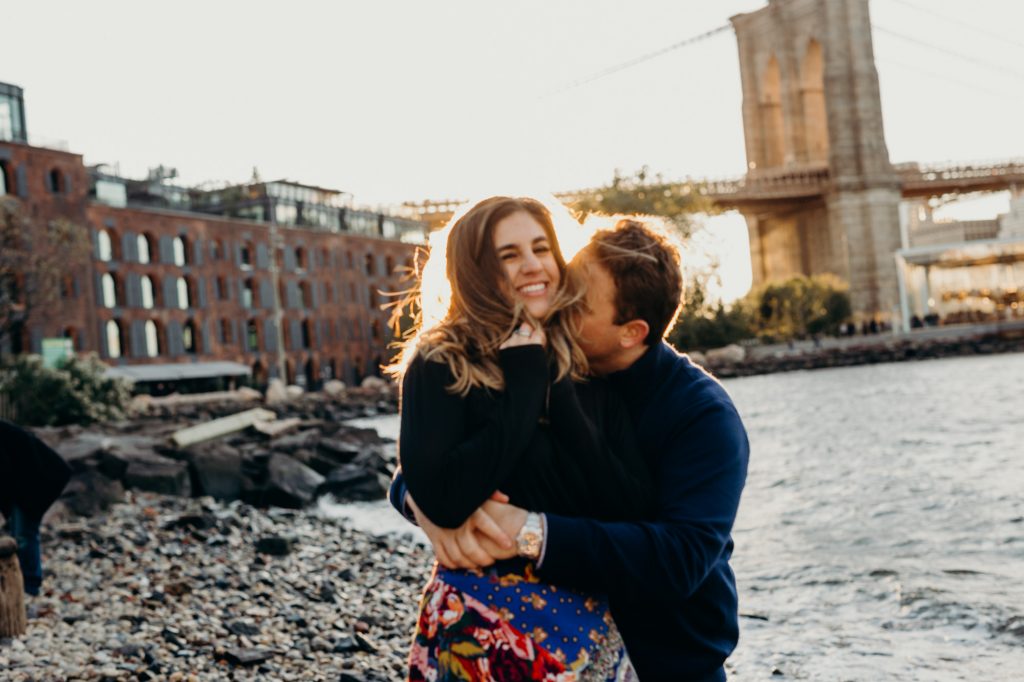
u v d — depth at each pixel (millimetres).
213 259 66438
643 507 2188
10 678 5551
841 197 103250
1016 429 18703
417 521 2307
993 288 86688
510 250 2146
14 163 52750
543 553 2021
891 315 92062
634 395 2342
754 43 118688
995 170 112938
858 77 104500
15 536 6488
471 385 2068
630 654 2217
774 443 19953
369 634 6934
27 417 33469
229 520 12938
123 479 15586
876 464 15297
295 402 53781
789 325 77125
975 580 7516
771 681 5562
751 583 8055
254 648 6219
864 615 6820
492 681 2053
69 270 50344
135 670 5754
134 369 58281
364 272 80938
